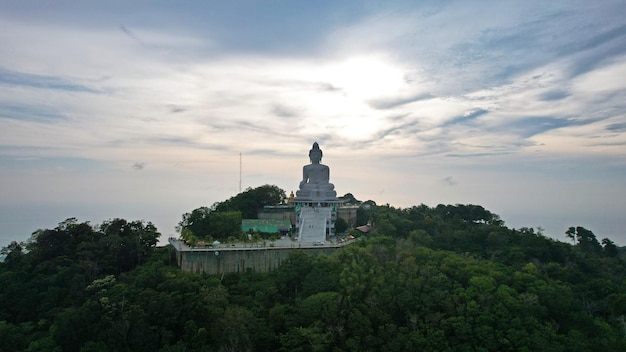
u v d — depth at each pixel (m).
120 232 171.50
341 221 199.38
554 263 173.38
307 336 115.44
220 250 149.50
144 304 120.75
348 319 121.06
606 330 133.12
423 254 155.88
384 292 128.75
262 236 176.25
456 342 121.00
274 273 148.00
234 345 112.56
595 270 186.38
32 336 123.25
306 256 144.12
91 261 154.62
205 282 135.50
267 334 117.69
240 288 137.75
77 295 137.12
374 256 148.12
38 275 145.12
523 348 117.12
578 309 136.00
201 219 178.12
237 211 193.00
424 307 127.06
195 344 115.19
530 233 196.75
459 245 186.88
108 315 119.50
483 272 144.62
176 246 156.25
